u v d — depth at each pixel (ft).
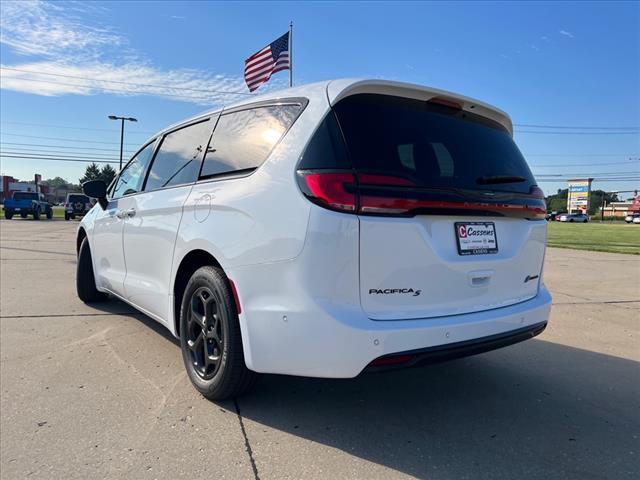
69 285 22.68
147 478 7.48
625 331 16.51
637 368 12.83
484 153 9.73
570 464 8.09
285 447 8.44
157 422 9.22
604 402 10.64
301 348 8.04
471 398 10.69
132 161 15.62
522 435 9.06
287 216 8.21
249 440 8.63
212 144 11.07
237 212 9.18
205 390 10.02
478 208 8.93
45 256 34.30
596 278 28.84
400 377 11.87
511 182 9.87
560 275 30.14
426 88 9.00
